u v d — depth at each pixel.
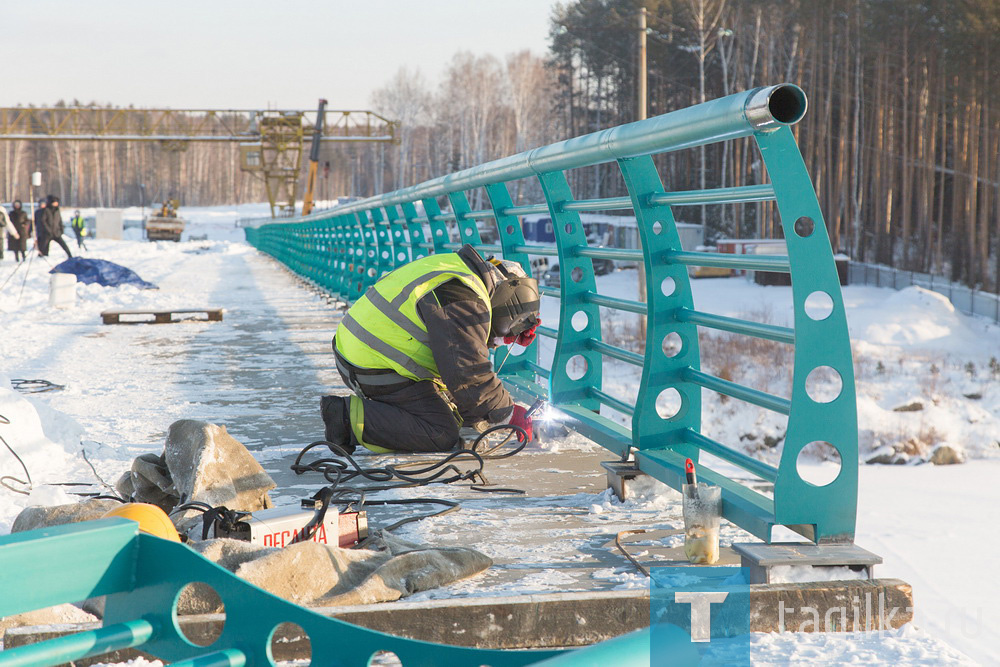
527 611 2.34
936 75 50.47
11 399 4.62
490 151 90.12
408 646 1.31
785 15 56.09
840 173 52.03
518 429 4.42
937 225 59.78
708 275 46.56
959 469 20.06
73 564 1.27
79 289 19.34
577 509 3.54
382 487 3.87
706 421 21.23
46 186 144.00
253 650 1.33
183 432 3.50
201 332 11.45
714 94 64.19
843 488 2.68
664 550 2.97
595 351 4.83
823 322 2.67
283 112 64.44
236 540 2.67
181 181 149.12
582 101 79.50
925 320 31.89
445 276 4.38
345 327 4.63
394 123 65.88
